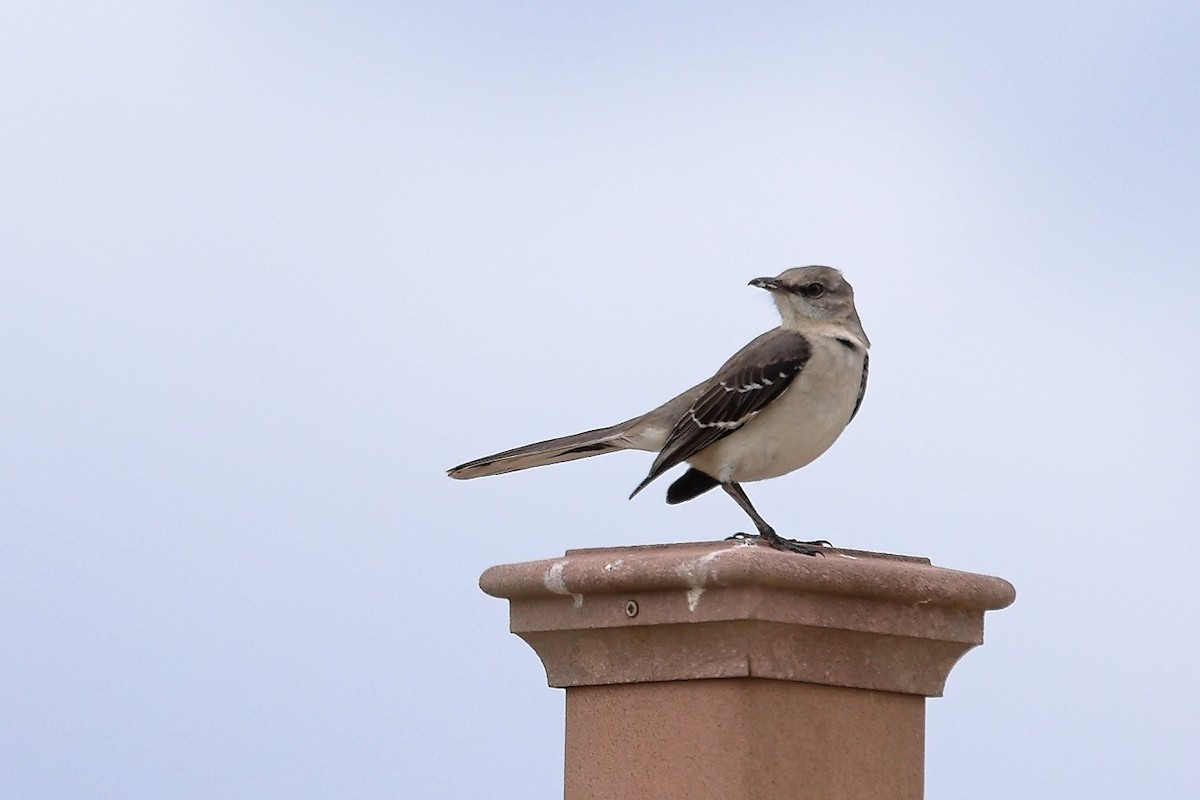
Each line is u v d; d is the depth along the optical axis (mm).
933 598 7762
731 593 7281
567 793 8203
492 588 8406
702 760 7512
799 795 7535
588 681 8070
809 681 7582
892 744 7949
